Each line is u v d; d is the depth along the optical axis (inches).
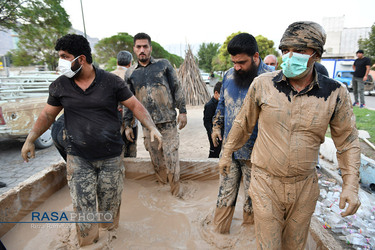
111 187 103.3
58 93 94.1
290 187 71.7
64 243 106.7
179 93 142.4
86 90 93.4
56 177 145.3
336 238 117.0
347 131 69.5
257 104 74.4
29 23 768.3
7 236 111.8
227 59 1393.9
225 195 105.2
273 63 207.9
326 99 66.1
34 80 258.4
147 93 133.3
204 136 302.2
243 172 104.4
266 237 75.1
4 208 112.7
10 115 228.4
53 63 977.5
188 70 549.3
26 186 124.8
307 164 69.6
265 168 73.3
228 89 100.4
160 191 149.8
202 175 161.2
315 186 74.2
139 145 267.6
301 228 76.2
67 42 86.7
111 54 1626.5
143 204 137.3
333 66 784.9
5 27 742.5
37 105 245.8
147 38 130.8
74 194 95.7
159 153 147.2
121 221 122.0
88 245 100.0
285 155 68.9
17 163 231.8
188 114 438.3
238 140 83.9
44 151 266.4
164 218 125.3
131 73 138.8
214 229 110.5
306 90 66.0
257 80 72.9
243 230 110.8
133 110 103.4
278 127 69.0
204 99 549.3
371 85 617.6
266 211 73.7
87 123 94.1
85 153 96.3
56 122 132.1
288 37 62.7
